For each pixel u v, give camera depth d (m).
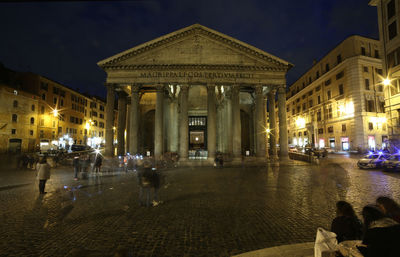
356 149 37.19
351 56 38.41
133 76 27.30
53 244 5.73
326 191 11.55
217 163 24.08
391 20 24.22
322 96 47.69
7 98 39.59
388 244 2.84
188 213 8.12
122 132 31.56
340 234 3.93
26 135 42.84
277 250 4.82
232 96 27.77
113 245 5.62
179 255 5.11
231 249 5.38
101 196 10.91
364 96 37.38
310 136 52.50
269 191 11.79
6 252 5.33
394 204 3.67
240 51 27.75
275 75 28.06
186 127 26.81
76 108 58.38
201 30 27.73
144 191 12.00
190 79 27.25
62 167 24.58
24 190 12.59
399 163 17.81
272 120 30.20
